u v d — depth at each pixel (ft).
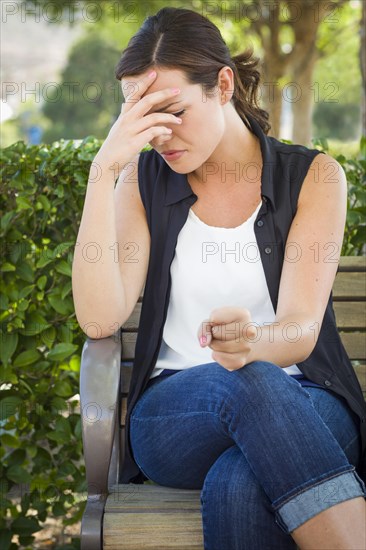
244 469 5.63
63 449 9.39
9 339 9.05
